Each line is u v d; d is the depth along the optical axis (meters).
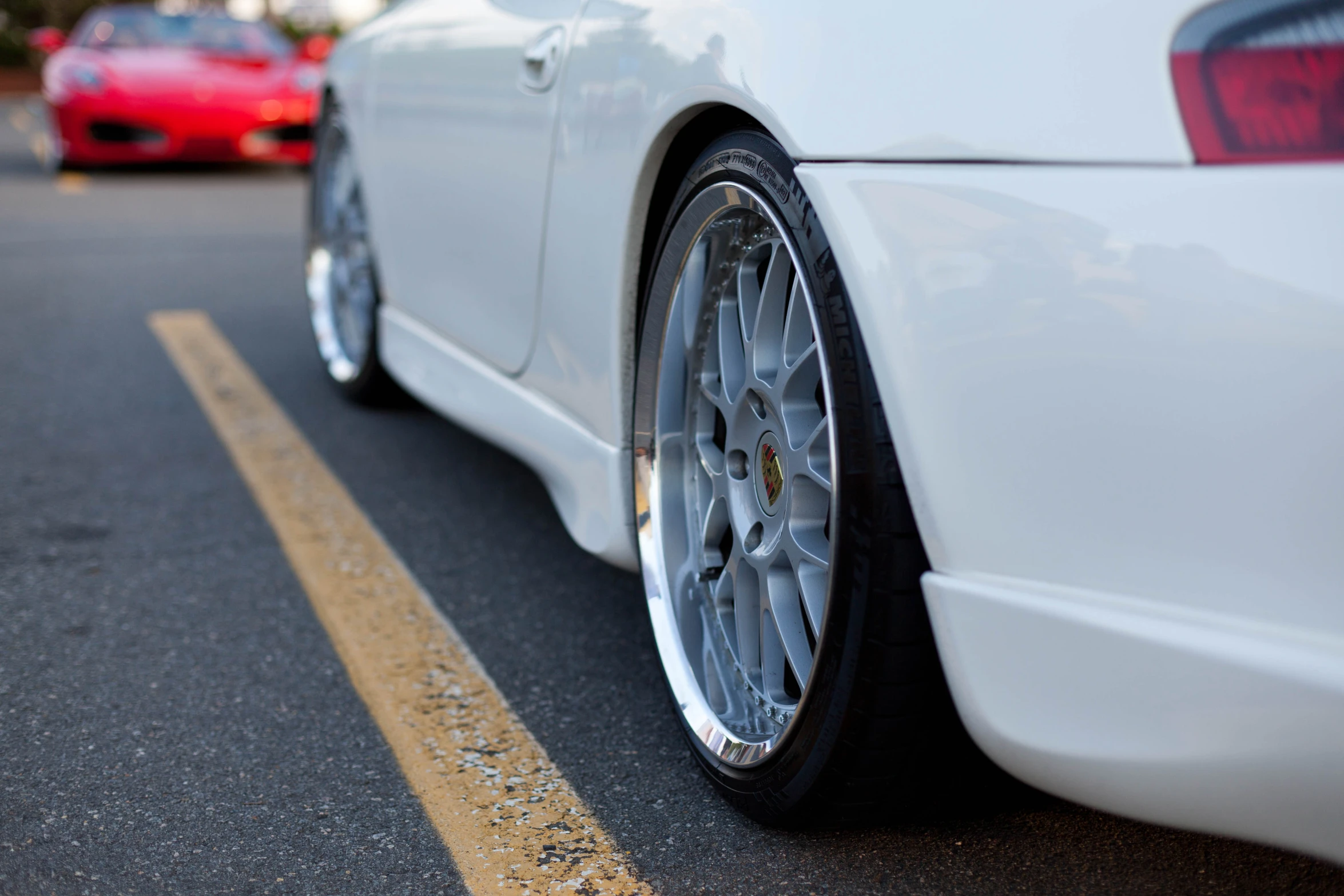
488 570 2.25
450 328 2.38
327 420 3.25
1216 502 0.93
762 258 1.45
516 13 1.98
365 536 2.42
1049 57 1.01
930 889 1.29
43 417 3.23
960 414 1.07
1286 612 0.91
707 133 1.47
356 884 1.31
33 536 2.39
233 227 6.69
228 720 1.68
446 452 2.98
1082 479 1.00
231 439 3.06
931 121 1.08
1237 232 0.91
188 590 2.14
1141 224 0.95
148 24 8.94
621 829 1.42
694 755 1.50
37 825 1.41
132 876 1.32
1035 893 1.28
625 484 1.68
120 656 1.87
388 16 2.80
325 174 3.35
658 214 1.61
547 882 1.31
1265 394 0.90
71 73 8.36
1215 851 1.35
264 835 1.40
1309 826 0.94
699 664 1.56
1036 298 1.00
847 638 1.20
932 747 1.24
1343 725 0.89
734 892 1.29
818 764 1.26
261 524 2.48
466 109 2.13
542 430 1.93
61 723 1.66
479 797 1.49
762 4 1.30
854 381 1.17
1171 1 0.96
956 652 1.11
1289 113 0.90
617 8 1.61
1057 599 1.03
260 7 26.95
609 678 1.82
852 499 1.18
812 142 1.17
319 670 1.84
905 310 1.09
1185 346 0.93
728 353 1.48
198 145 8.41
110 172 9.02
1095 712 1.02
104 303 4.73
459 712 1.71
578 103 1.68
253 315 4.59
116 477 2.76
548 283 1.83
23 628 1.96
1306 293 0.88
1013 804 1.34
